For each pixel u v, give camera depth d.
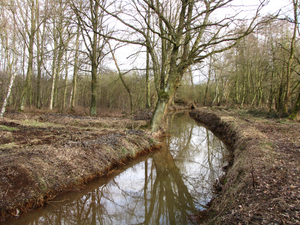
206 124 18.48
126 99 22.94
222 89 40.44
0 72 22.39
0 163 4.54
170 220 4.64
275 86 19.94
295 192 3.43
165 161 8.84
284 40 18.36
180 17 10.18
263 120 13.88
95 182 5.79
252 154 5.85
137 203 5.57
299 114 13.41
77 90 31.75
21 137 7.29
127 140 8.64
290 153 5.83
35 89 26.69
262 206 3.23
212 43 8.86
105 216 4.91
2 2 12.97
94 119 12.98
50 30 20.14
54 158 5.50
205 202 5.27
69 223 4.55
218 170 7.37
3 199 3.96
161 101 11.42
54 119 12.66
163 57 11.54
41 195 4.52
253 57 24.52
